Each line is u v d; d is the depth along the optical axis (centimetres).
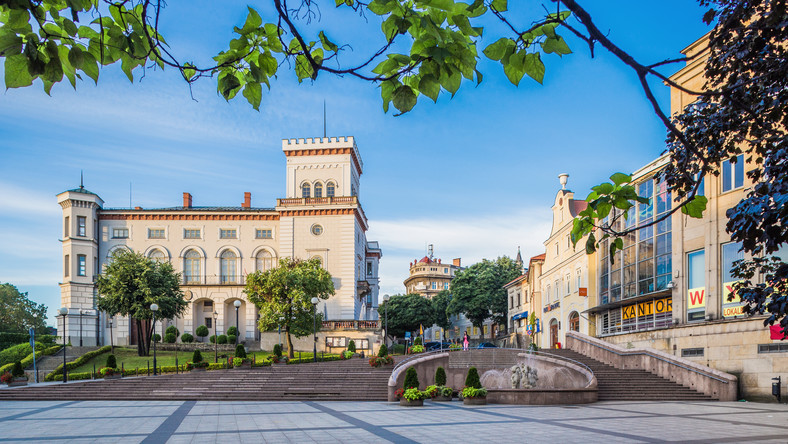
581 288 4412
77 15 330
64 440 1577
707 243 2911
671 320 3278
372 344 5591
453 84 370
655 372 3209
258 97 412
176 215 6200
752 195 928
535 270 6222
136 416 2222
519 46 357
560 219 5222
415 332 9819
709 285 2888
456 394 3269
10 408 2608
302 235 6066
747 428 1717
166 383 3325
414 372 2856
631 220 3744
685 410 2325
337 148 6191
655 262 3419
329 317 5888
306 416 2208
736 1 884
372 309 7581
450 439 1553
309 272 5116
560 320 5203
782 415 2078
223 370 3694
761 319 2569
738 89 761
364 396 3139
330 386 3284
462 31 349
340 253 6000
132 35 365
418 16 327
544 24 340
